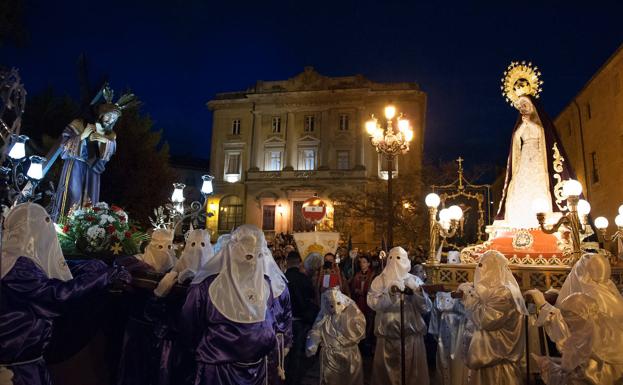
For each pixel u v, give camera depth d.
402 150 9.42
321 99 38.53
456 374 6.07
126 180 23.97
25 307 2.95
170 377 4.19
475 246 6.50
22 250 3.07
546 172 6.48
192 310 3.47
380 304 6.27
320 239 8.98
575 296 3.86
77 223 6.58
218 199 39.06
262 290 3.62
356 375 5.95
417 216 28.34
